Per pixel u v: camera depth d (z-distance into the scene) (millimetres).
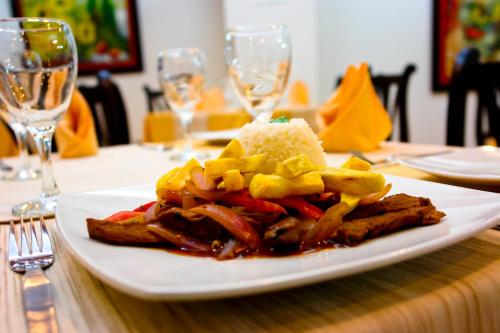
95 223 367
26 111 524
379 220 353
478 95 1016
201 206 374
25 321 281
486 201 406
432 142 2482
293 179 373
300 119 504
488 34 2180
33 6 2670
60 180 669
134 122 3023
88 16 2801
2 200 574
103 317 287
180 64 885
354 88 772
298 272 275
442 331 282
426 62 2447
